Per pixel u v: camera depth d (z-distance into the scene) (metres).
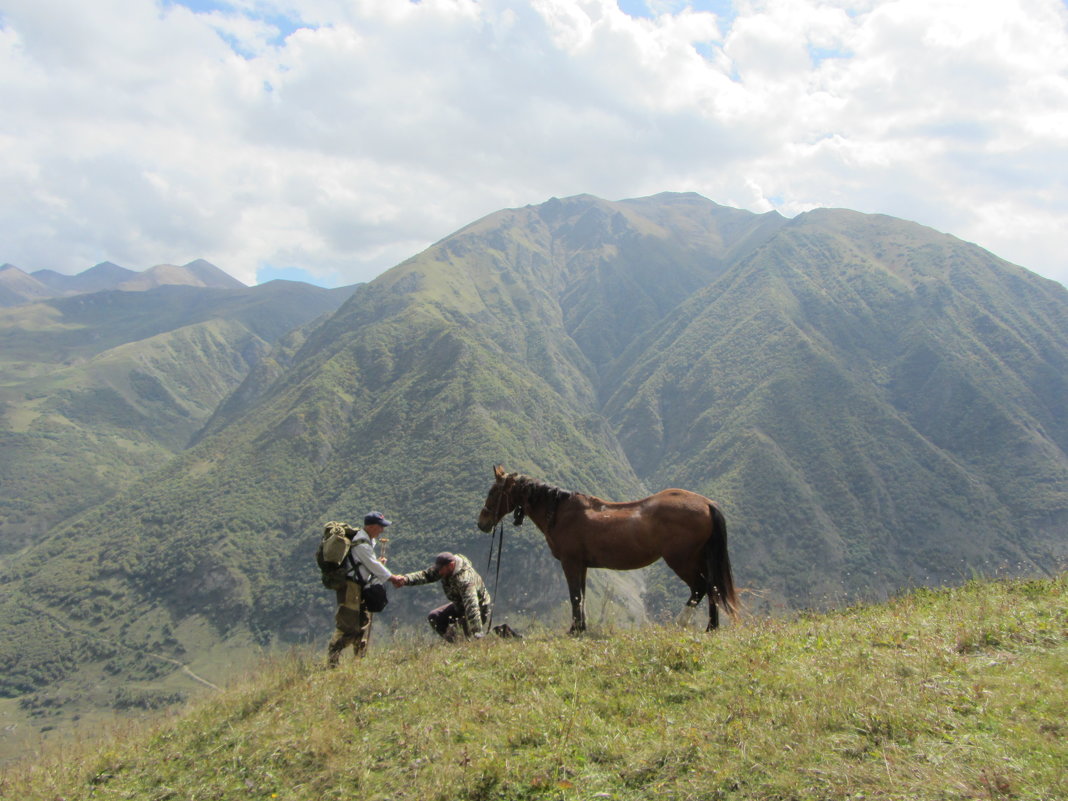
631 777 4.95
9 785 7.42
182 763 7.00
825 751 4.68
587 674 6.90
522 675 7.11
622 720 5.88
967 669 5.73
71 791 6.97
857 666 6.09
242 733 7.13
